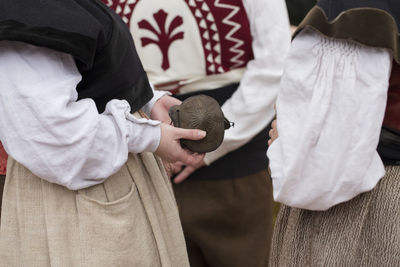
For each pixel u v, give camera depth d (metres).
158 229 1.61
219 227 2.42
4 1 1.30
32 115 1.30
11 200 1.49
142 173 1.60
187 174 2.28
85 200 1.45
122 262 1.50
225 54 2.19
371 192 1.51
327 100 1.44
